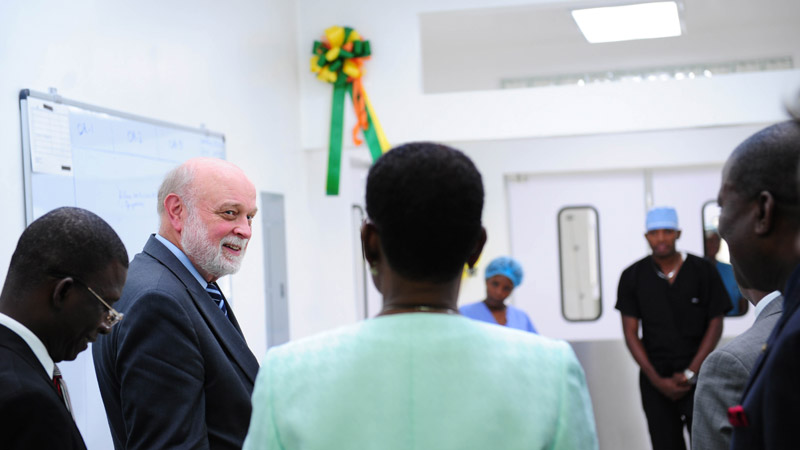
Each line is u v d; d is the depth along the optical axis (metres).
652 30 4.95
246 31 3.94
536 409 0.96
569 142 6.57
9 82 2.31
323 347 1.00
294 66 4.57
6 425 1.22
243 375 1.90
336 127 4.55
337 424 0.95
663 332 3.99
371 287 5.90
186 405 1.72
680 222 6.53
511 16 5.74
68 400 1.43
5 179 2.28
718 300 3.97
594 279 6.69
